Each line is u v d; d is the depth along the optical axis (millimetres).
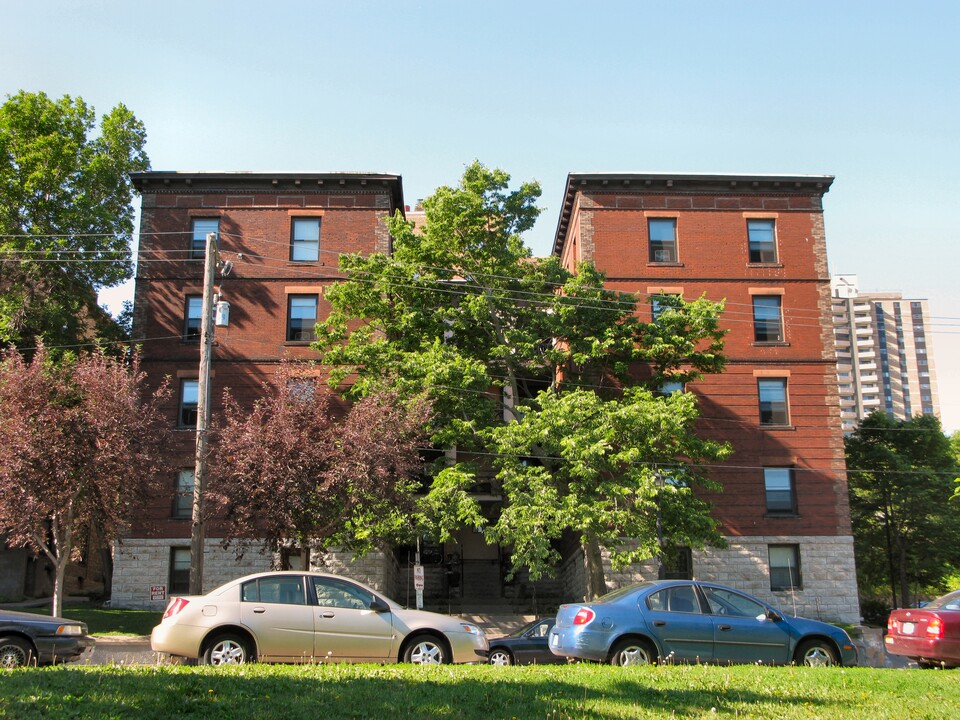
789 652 14977
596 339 30422
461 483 28500
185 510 35125
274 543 25156
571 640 14609
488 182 32094
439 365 28938
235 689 10016
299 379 26828
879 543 48406
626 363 31844
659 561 30281
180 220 37719
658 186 38844
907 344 189125
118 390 24953
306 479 24500
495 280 31672
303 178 37844
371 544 29172
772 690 11195
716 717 9867
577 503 27719
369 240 37688
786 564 36250
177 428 35656
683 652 14625
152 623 30031
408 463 26062
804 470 36875
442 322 32062
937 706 10578
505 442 28125
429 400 28328
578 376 34438
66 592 43281
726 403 37250
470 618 35969
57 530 25672
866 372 187500
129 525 26328
